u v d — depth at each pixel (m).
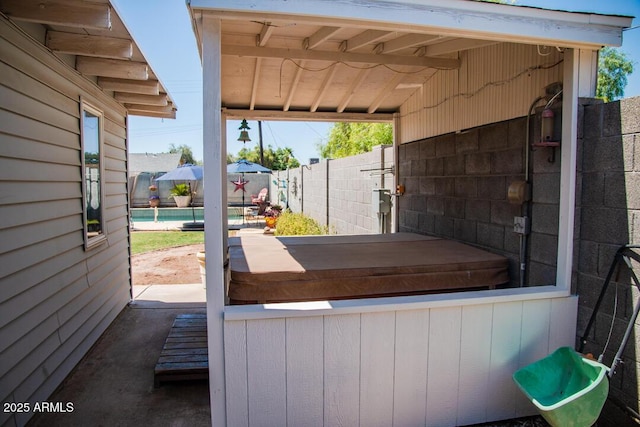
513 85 3.11
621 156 2.25
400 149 5.18
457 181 3.94
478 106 3.55
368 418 2.28
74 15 2.47
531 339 2.47
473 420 2.44
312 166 11.30
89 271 3.74
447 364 2.36
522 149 3.03
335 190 9.02
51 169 3.00
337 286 2.87
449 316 2.34
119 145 4.90
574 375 2.30
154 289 5.80
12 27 2.50
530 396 2.11
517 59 3.06
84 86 3.70
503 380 2.46
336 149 18.67
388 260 3.16
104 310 4.16
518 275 3.11
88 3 2.47
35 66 2.79
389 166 5.98
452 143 3.99
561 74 2.64
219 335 2.10
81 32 2.98
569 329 2.53
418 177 4.73
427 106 4.45
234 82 4.06
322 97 4.57
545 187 2.80
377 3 2.02
